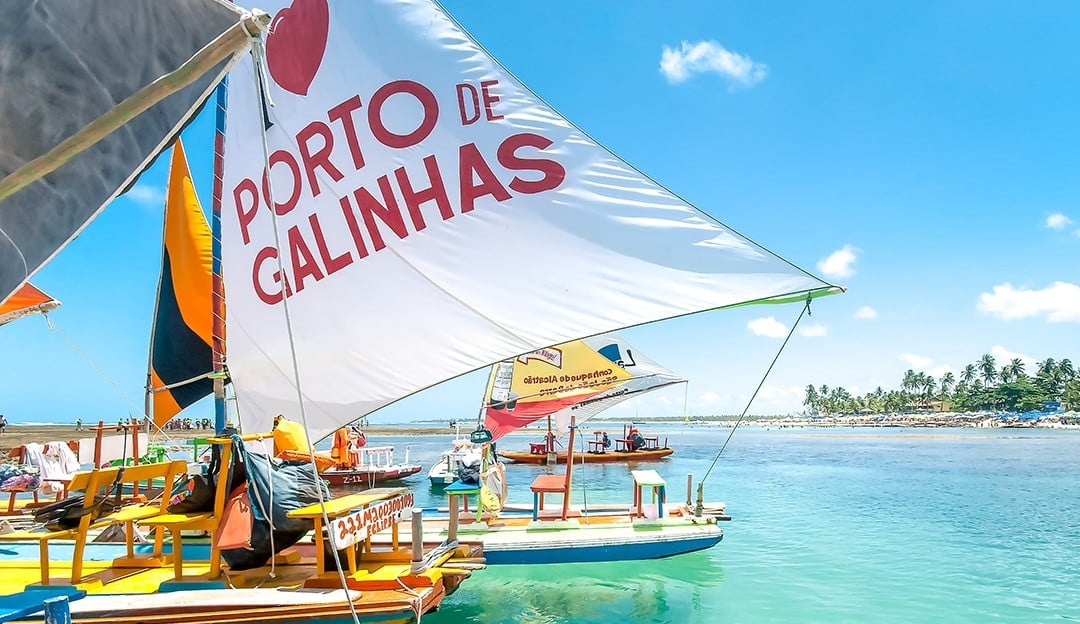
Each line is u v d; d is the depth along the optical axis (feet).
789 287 19.58
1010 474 116.98
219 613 21.33
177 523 24.58
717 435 374.02
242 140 27.71
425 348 23.70
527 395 52.80
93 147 9.27
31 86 8.73
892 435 376.07
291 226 25.93
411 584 23.75
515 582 38.68
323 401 24.99
